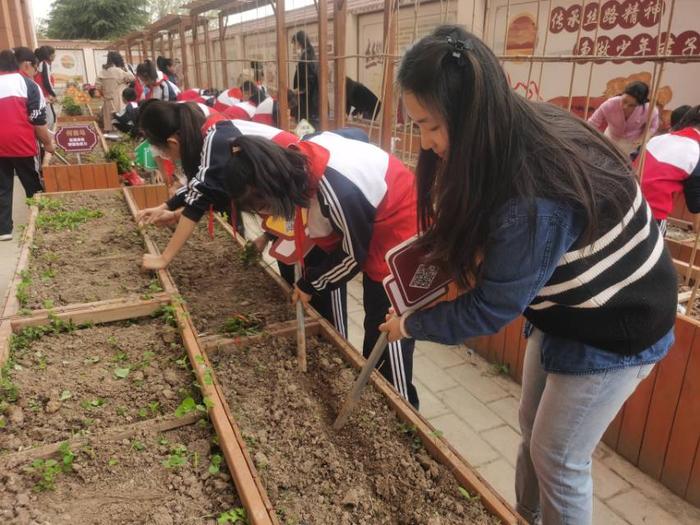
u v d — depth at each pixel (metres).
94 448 1.55
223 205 2.54
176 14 10.30
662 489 2.56
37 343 2.13
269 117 5.82
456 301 1.35
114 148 5.34
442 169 1.24
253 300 2.61
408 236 2.09
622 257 1.29
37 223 3.52
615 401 1.48
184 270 2.94
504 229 1.15
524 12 5.64
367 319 2.39
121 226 3.54
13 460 1.49
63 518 1.33
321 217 2.13
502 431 2.93
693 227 4.37
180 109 2.52
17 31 11.34
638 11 4.83
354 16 7.48
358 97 5.94
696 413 2.39
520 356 3.29
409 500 1.49
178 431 1.66
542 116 1.21
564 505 1.57
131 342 2.15
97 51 22.42
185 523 1.33
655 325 1.38
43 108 5.26
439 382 3.34
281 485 1.54
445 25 1.11
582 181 1.14
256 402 1.91
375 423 1.81
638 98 4.13
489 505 1.44
